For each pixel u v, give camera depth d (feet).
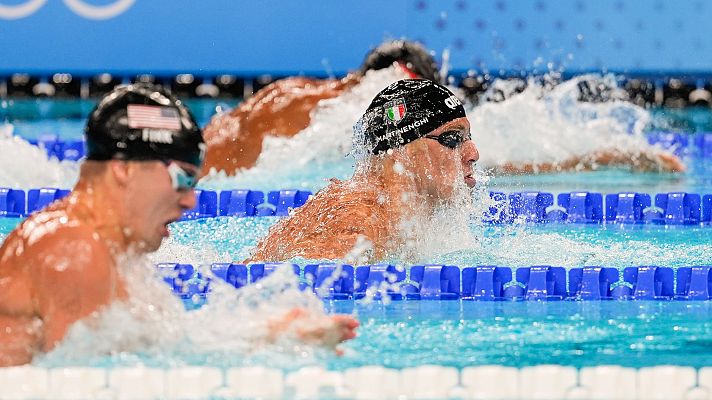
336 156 71.41
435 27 107.65
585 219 60.90
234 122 71.97
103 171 28.68
